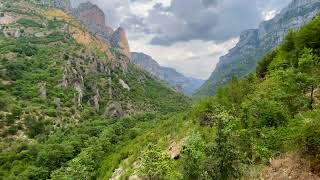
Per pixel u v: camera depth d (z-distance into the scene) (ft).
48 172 307.17
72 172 250.78
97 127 449.89
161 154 104.06
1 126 416.05
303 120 87.71
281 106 110.22
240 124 104.06
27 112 462.60
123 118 534.37
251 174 86.28
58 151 333.42
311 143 81.00
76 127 463.01
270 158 90.07
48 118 472.03
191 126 175.63
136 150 221.66
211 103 175.11
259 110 106.63
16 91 529.04
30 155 350.84
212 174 82.84
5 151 373.81
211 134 127.65
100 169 265.54
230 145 84.12
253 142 95.25
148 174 103.24
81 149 342.44
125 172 189.67
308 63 143.13
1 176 312.09
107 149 329.52
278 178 82.48
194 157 89.20
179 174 92.32
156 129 268.62
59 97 544.62
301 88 124.26
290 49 210.18
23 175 298.76
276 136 95.25
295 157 85.10
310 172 78.69
